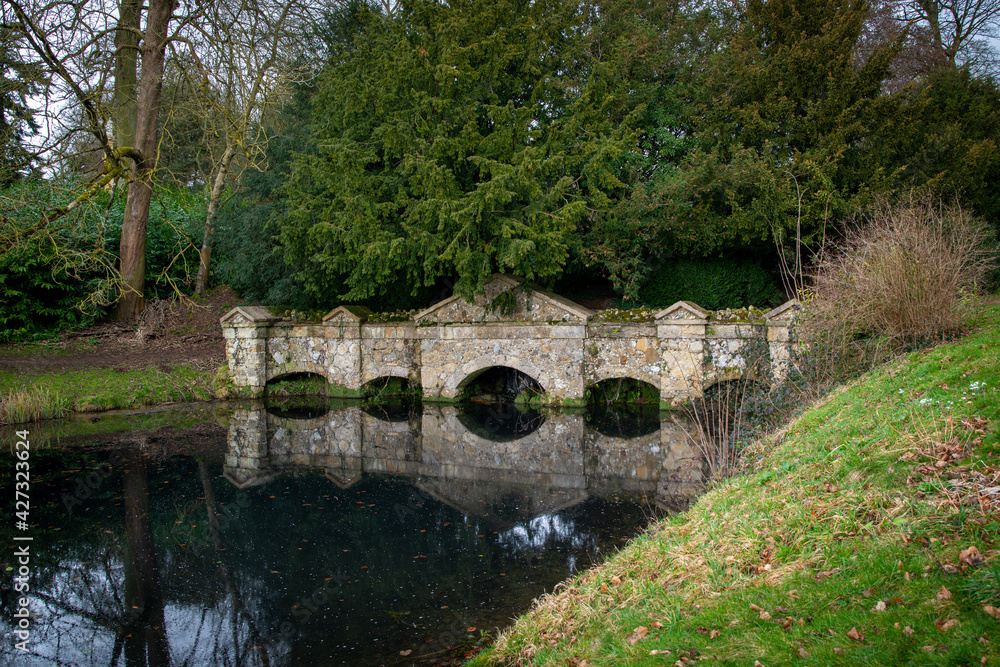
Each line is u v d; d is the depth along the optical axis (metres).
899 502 3.34
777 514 3.89
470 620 4.30
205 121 11.98
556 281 14.12
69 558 5.69
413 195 12.20
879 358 6.96
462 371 12.66
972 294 7.41
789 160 11.26
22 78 10.30
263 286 15.52
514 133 11.55
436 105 10.91
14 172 10.80
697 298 12.80
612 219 12.12
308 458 9.14
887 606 2.64
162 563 5.52
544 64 12.61
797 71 11.86
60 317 15.55
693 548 3.95
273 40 13.28
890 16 18.02
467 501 6.96
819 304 7.74
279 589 4.94
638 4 15.12
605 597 3.84
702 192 12.05
